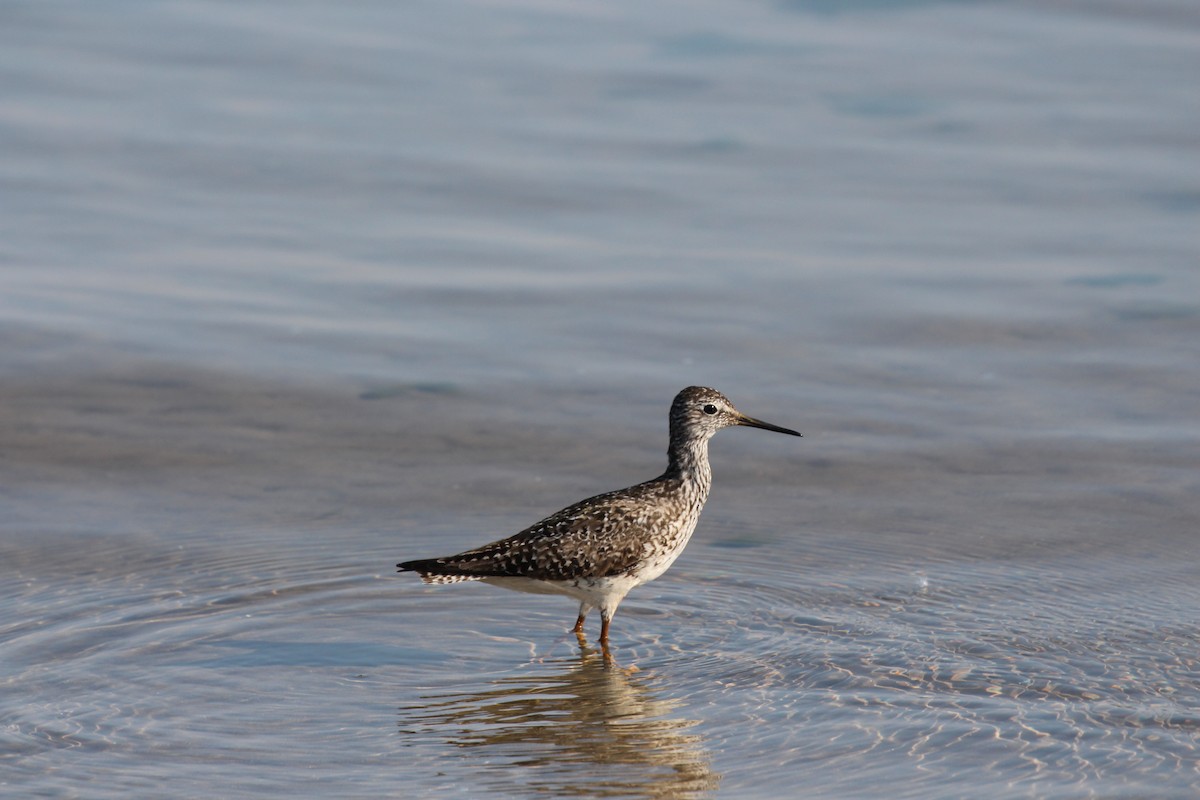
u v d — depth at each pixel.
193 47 26.34
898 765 9.43
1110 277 19.30
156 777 9.30
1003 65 26.06
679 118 24.25
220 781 9.28
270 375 17.06
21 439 15.40
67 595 12.13
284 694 10.60
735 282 19.36
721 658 11.30
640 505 12.13
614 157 22.95
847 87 25.36
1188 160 22.56
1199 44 26.50
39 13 27.39
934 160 22.83
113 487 14.47
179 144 22.88
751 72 25.88
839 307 18.66
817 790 9.16
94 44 26.31
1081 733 9.78
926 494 14.41
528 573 11.81
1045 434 15.62
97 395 16.47
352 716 10.31
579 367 17.38
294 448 15.47
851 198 21.70
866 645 11.34
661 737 9.99
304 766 9.54
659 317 18.52
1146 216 20.91
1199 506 13.87
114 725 9.99
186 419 16.03
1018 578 12.51
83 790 9.10
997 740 9.71
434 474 14.98
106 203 21.14
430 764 9.59
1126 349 17.47
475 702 10.59
